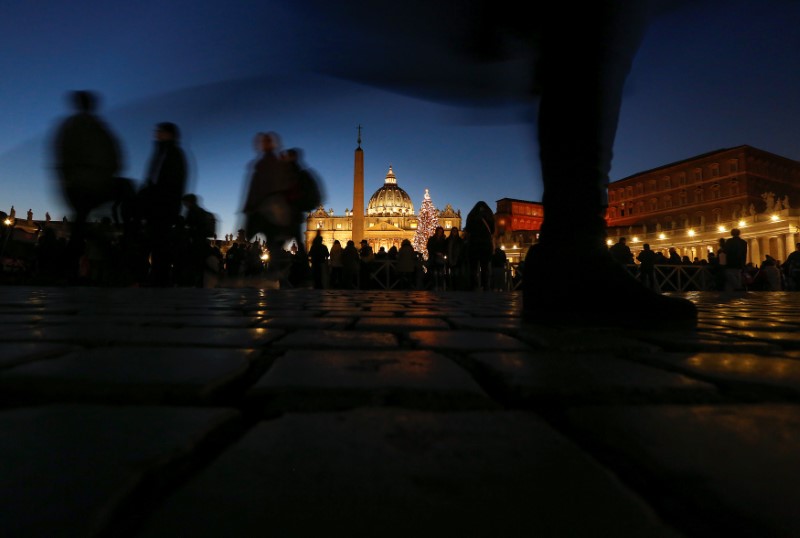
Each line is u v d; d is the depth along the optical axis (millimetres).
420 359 1582
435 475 663
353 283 14102
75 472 639
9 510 535
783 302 6609
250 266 11586
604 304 2596
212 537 503
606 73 2436
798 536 518
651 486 647
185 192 8078
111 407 957
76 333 2186
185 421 869
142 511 566
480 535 512
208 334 2199
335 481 640
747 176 77188
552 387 1201
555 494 612
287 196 8398
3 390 1118
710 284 18703
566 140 2561
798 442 801
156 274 8562
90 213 7617
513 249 65938
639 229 75875
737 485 640
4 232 11703
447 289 14602
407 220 120000
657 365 1510
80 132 7051
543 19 2508
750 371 1424
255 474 657
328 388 1162
